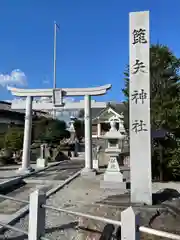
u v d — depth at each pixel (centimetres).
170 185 1009
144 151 559
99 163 1858
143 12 588
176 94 1243
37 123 2606
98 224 402
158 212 445
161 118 1112
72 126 2977
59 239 471
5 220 562
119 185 970
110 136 997
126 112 1472
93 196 848
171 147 1102
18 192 973
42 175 1348
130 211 257
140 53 586
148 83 577
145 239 363
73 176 1264
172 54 1298
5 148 2000
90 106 1411
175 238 232
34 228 347
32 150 2166
